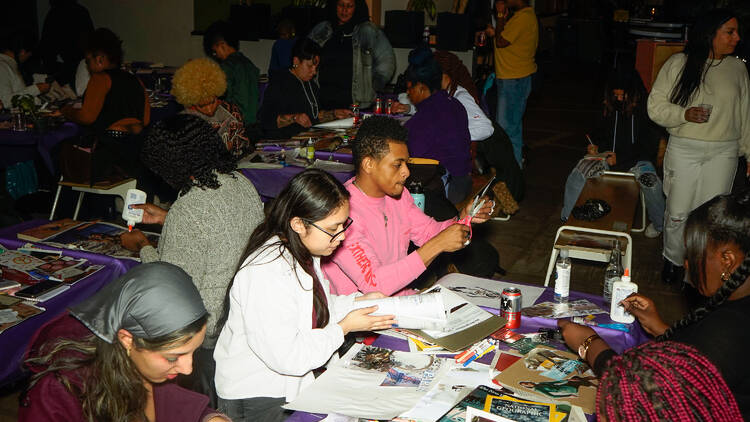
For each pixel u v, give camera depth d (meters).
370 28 6.64
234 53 6.52
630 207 4.56
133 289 1.44
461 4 9.38
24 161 5.81
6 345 2.47
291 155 4.94
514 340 2.36
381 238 2.72
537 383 2.04
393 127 2.54
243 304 1.92
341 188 1.94
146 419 1.64
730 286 1.76
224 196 2.34
